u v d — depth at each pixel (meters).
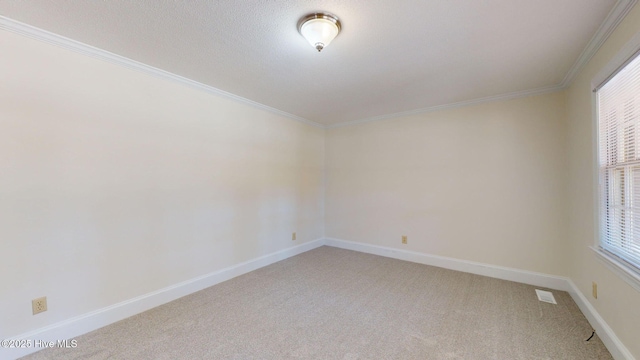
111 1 1.53
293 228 4.09
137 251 2.33
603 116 1.94
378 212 4.11
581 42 1.95
